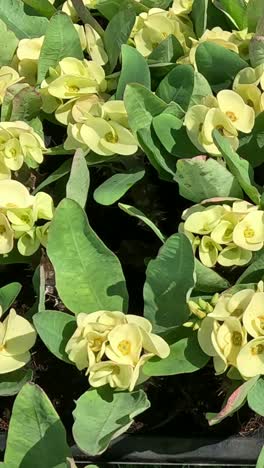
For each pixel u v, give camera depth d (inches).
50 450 15.8
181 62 20.9
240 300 15.8
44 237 18.1
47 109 20.3
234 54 19.7
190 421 18.4
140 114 18.7
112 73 21.4
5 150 18.9
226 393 17.8
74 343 15.9
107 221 21.0
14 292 17.2
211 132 18.0
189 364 16.4
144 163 20.4
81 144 19.2
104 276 17.0
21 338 16.9
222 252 17.0
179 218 20.4
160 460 17.8
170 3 23.8
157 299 16.4
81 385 19.1
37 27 22.7
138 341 15.8
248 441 17.8
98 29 22.0
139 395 16.1
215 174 17.1
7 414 18.9
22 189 17.8
